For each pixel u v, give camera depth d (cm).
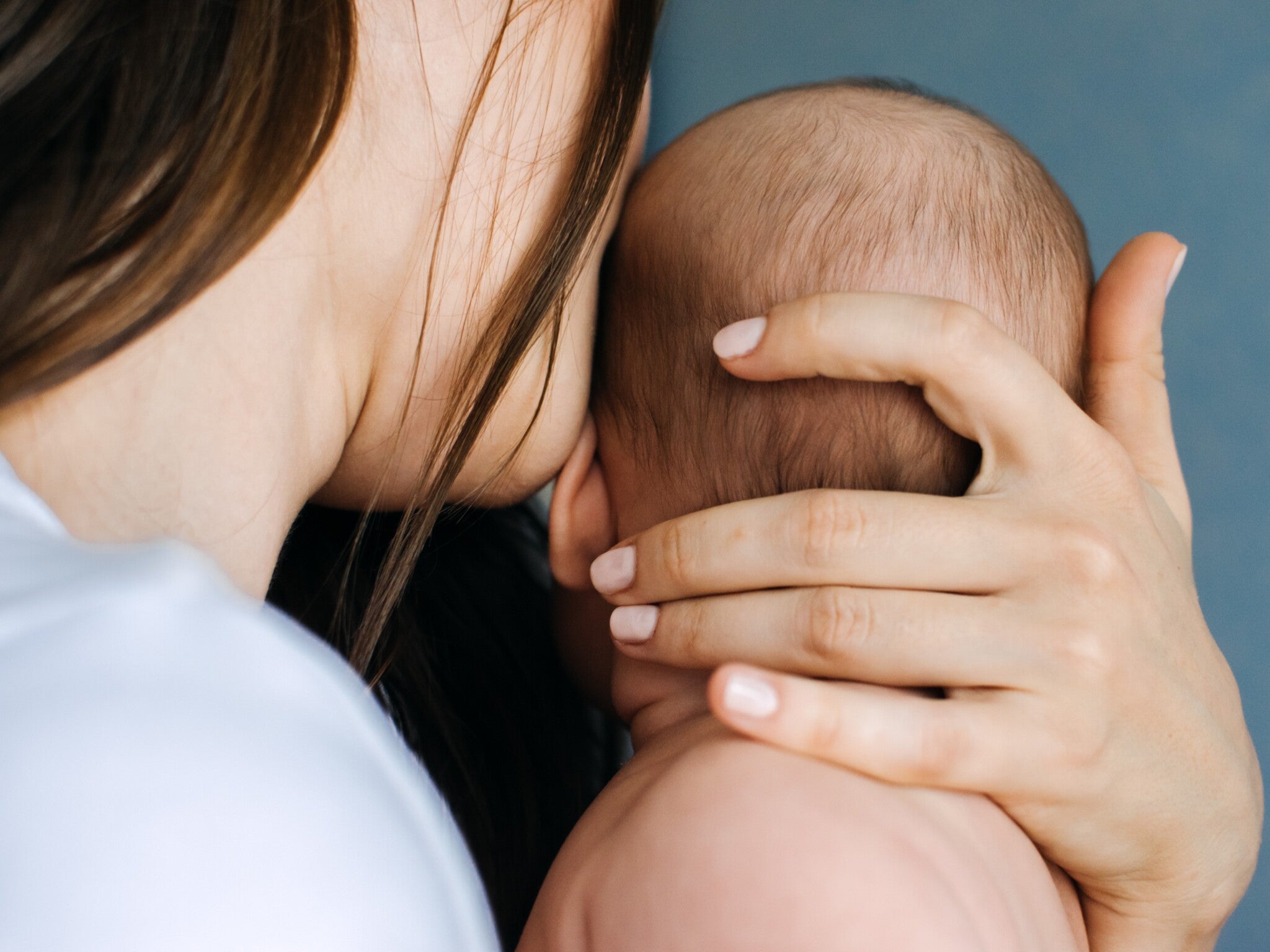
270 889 21
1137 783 57
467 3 51
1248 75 128
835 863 42
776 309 58
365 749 25
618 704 70
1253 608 131
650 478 71
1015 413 56
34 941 19
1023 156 71
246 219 39
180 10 39
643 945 43
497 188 54
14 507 29
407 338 55
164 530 41
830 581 55
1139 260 71
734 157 70
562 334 62
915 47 148
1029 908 51
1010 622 53
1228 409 131
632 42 57
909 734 49
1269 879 127
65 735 21
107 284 37
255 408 45
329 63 43
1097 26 136
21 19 37
